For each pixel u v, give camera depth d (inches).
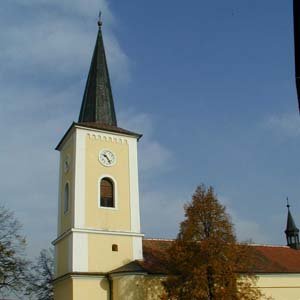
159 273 1320.1
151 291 1300.4
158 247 1521.9
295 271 1561.3
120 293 1266.0
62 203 1504.7
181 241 1168.8
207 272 1114.1
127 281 1272.1
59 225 1494.8
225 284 1099.3
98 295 1296.8
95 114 1592.0
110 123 1600.6
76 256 1321.4
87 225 1370.6
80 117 1637.6
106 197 1444.4
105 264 1350.9
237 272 1140.5
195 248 1151.0
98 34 1775.3
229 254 1127.0
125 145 1531.7
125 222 1428.4
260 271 1498.5
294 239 2272.4
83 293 1284.4
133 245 1407.5
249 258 1192.8
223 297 1077.1
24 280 1566.2
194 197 1205.7
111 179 1465.3
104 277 1318.9
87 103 1631.4
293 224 2297.0
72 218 1374.3
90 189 1417.3
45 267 2204.7
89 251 1343.5
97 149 1477.6
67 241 1390.3
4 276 1510.8
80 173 1419.8
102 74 1679.4
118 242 1392.7
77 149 1443.2
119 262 1371.8
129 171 1502.2
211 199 1193.4
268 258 1647.4
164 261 1325.0
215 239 1136.8
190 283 1117.7
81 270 1312.7
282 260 1658.5
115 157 1496.1
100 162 1465.3
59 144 1593.3
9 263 1529.3
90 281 1302.9
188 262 1136.2
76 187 1397.6
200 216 1177.4
